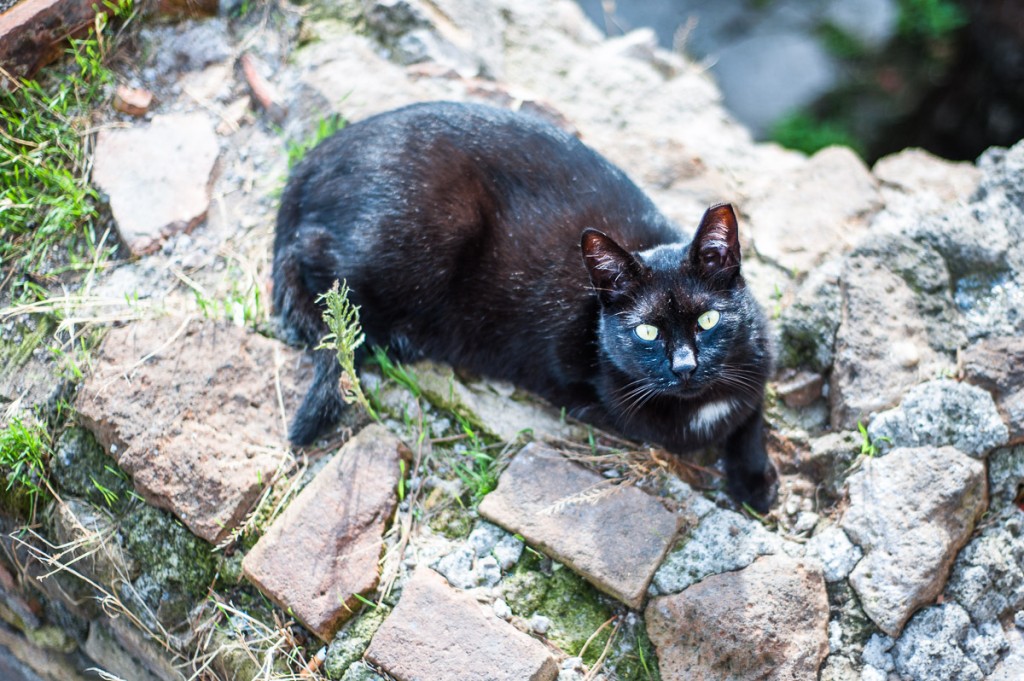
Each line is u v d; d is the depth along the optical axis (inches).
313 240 51.9
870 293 52.3
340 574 48.6
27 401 52.3
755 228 55.5
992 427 49.7
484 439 51.6
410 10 59.9
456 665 47.1
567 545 48.7
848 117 92.0
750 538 49.0
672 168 57.1
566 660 47.8
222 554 49.8
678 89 63.0
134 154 56.1
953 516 48.9
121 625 51.2
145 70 58.2
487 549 49.3
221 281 54.3
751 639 47.1
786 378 52.3
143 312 53.0
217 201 55.9
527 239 51.6
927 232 53.3
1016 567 48.8
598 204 51.9
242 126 57.6
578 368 51.0
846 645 47.9
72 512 51.0
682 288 48.5
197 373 51.6
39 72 57.3
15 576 53.1
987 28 91.2
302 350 52.6
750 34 94.0
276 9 60.0
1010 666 47.4
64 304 53.2
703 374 48.4
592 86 62.0
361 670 47.7
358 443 50.5
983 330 52.0
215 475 49.9
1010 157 54.6
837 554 48.7
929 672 47.2
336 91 57.7
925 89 93.7
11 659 55.4
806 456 51.3
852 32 93.0
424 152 51.8
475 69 60.1
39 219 55.3
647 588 48.3
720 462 51.7
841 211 55.8
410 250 51.2
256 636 49.0
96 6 57.5
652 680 47.6
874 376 51.1
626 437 51.5
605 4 77.2
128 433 50.5
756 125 88.0
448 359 52.9
